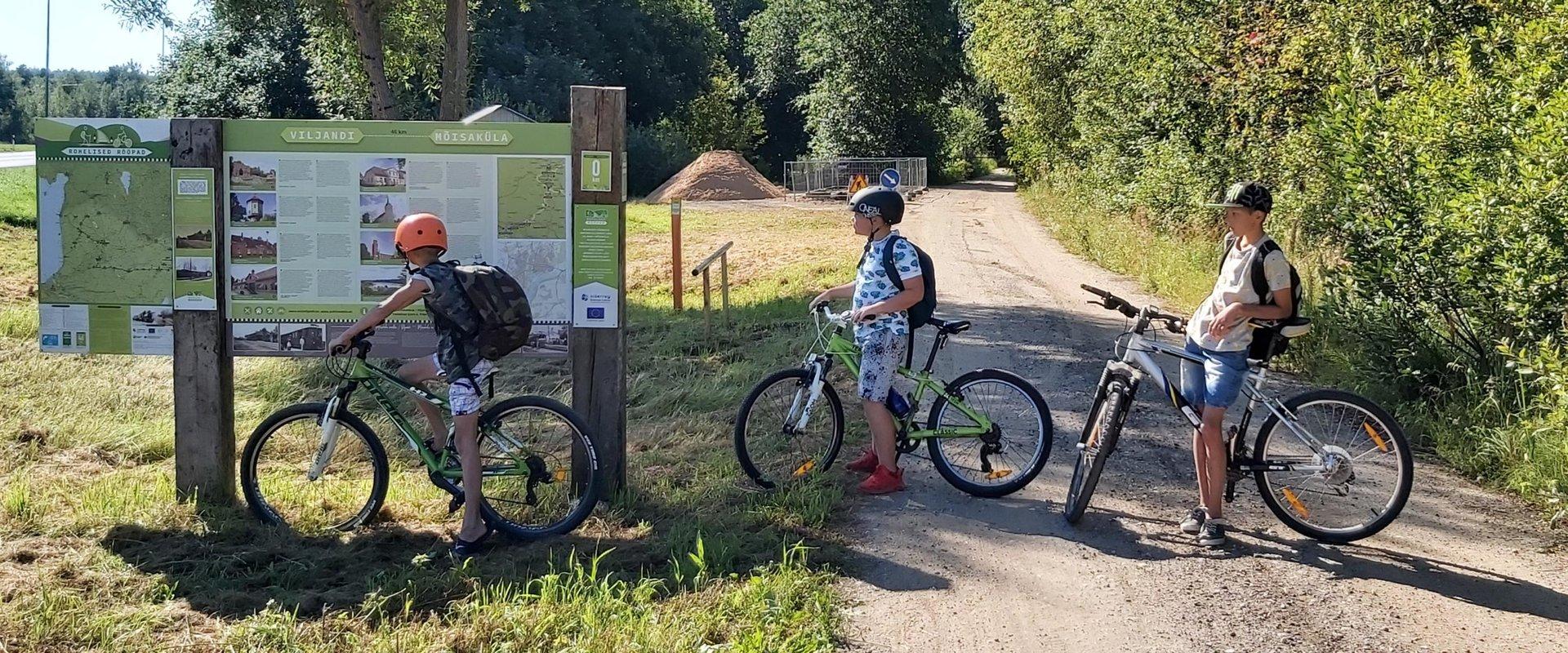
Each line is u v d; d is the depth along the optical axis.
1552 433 6.15
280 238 5.70
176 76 44.53
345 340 5.02
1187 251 15.98
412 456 6.80
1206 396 5.13
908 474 6.23
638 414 7.94
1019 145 43.84
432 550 5.16
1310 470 5.21
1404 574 4.88
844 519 5.54
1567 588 4.74
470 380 5.14
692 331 11.38
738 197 40.12
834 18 53.31
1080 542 5.25
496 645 4.11
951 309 12.73
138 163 5.66
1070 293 14.55
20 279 16.03
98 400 8.46
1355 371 8.16
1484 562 5.04
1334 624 4.38
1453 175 7.58
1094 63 25.62
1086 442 5.49
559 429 5.57
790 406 6.20
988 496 5.88
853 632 4.30
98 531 5.45
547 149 5.66
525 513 5.50
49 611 4.38
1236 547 5.20
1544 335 6.86
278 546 5.27
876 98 53.78
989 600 4.61
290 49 43.28
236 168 5.66
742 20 76.75
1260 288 4.93
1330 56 12.99
